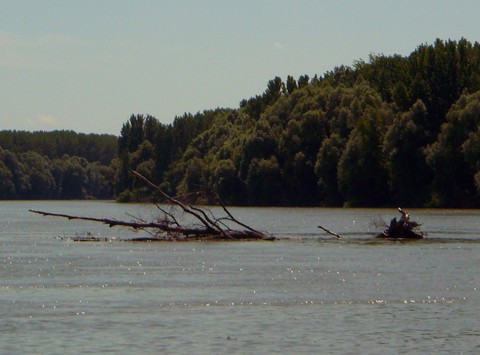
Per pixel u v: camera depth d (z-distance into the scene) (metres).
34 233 172.88
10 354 50.56
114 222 130.25
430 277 86.56
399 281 83.31
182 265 100.00
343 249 122.69
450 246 127.69
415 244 132.75
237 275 89.12
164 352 51.25
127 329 57.81
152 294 74.38
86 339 54.62
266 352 51.31
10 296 73.00
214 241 138.62
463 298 71.88
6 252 119.44
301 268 96.06
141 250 122.06
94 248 126.38
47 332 56.72
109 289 77.75
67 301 70.12
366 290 76.88
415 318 62.19
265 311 65.31
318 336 55.72
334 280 84.50
